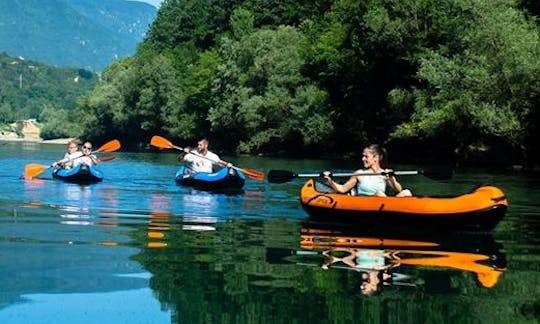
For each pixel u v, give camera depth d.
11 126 157.62
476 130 27.56
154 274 5.68
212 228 8.46
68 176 16.44
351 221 8.92
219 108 48.69
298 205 11.37
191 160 15.92
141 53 80.50
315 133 38.53
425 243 7.46
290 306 4.73
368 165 9.66
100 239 7.43
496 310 4.67
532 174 22.00
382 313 4.57
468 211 8.15
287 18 64.25
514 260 6.48
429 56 29.62
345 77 37.34
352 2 40.06
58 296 4.97
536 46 24.83
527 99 25.45
